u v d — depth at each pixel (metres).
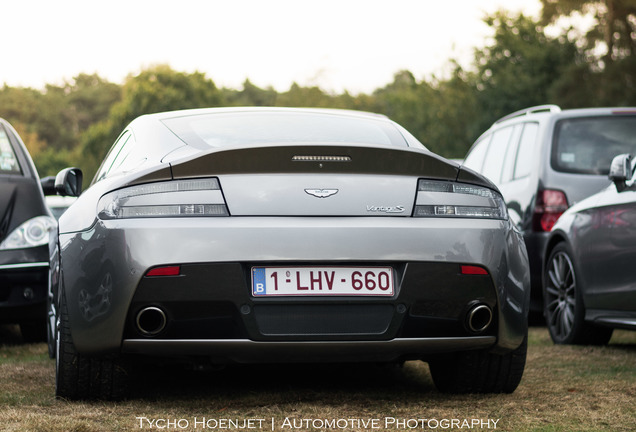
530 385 4.47
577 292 6.31
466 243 3.65
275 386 4.42
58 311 3.93
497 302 3.72
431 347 3.69
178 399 4.04
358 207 3.59
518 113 9.02
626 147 7.62
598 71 48.03
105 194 3.69
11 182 6.80
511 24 52.06
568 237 6.46
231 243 3.47
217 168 3.58
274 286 3.51
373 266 3.58
